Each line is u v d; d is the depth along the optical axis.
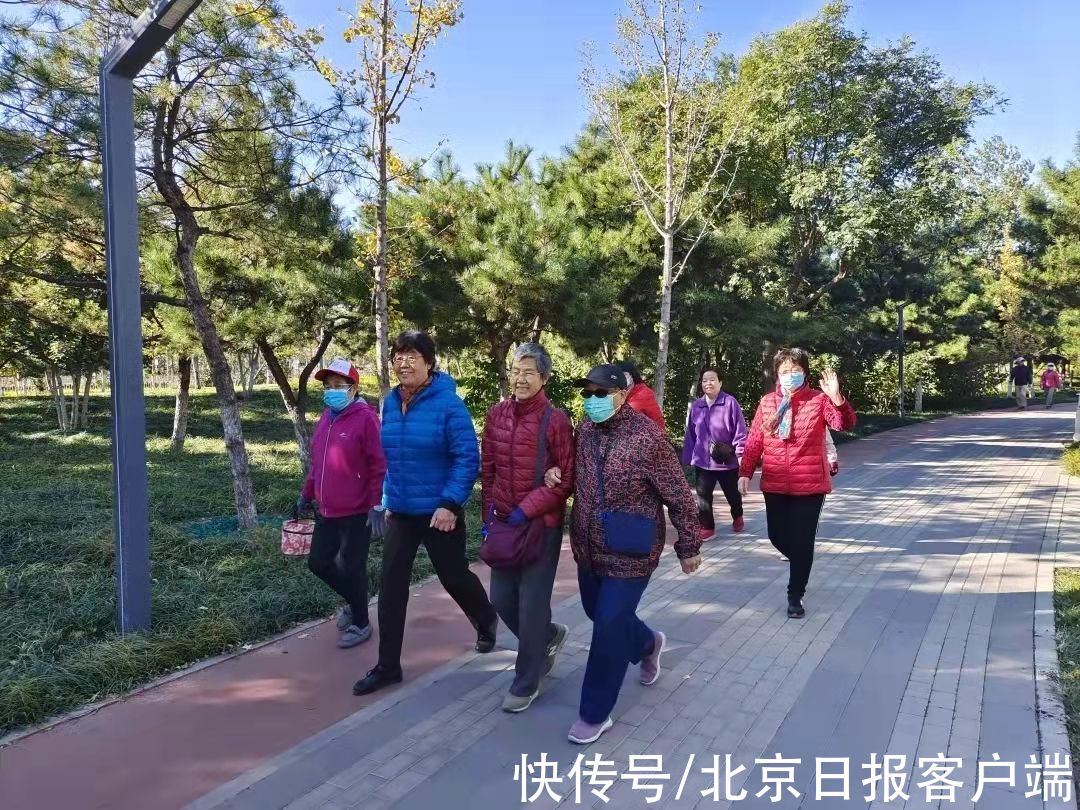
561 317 10.45
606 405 3.58
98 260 7.87
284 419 20.64
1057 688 4.06
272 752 3.49
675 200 10.79
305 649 4.69
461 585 4.36
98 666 4.15
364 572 4.77
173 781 3.25
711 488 7.52
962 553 6.96
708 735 3.64
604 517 3.61
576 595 5.86
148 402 24.05
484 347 11.58
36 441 15.48
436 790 3.20
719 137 12.27
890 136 17.08
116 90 4.54
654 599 5.65
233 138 7.14
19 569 5.98
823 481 5.13
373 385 29.59
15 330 13.05
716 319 13.76
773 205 16.00
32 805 3.08
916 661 4.47
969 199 20.31
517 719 3.80
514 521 3.79
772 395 5.28
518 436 3.86
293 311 9.09
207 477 10.67
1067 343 16.91
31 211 6.22
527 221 10.13
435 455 4.07
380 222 7.79
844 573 6.32
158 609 5.06
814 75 15.88
